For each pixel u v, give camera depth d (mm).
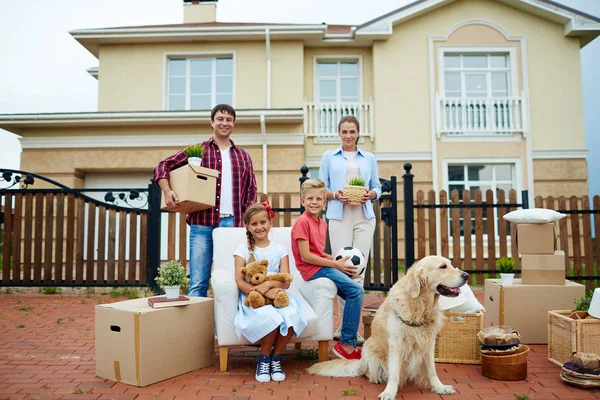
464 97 11406
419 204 7234
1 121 10172
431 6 11250
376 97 11383
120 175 11023
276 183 10578
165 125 10570
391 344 2900
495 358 3223
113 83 11539
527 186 11148
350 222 4422
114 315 3174
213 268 3816
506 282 4211
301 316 3275
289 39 11500
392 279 6621
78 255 6852
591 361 3043
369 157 4684
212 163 4211
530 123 11320
